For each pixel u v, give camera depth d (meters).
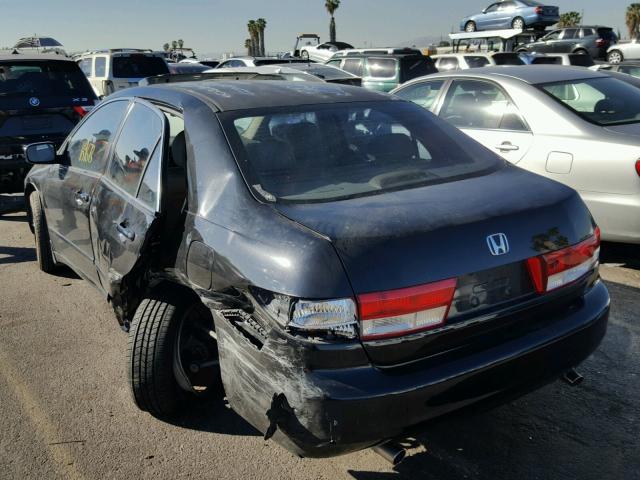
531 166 5.45
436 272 2.29
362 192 2.71
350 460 2.97
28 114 7.39
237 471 2.90
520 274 2.50
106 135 3.97
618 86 5.93
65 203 4.34
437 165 3.06
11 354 4.05
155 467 2.94
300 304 2.20
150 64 16.09
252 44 60.97
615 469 2.86
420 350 2.30
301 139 2.99
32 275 5.52
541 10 25.72
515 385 2.47
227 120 2.98
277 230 2.40
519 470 2.87
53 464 2.97
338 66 15.88
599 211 5.05
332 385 2.17
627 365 3.76
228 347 2.50
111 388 3.62
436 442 3.07
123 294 3.31
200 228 2.71
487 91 6.02
